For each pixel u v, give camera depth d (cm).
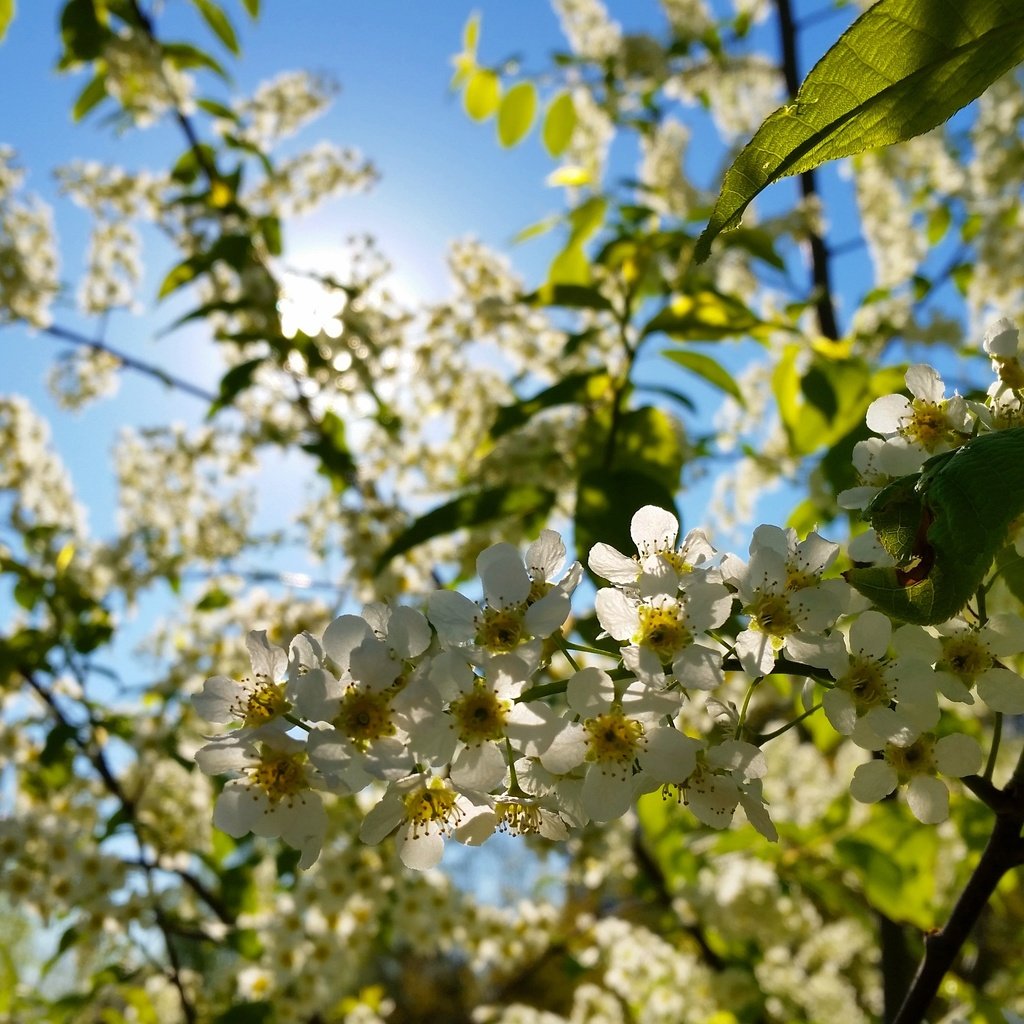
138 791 444
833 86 105
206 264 460
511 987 516
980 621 141
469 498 299
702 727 342
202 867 503
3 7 472
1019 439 112
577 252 376
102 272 564
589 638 218
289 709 138
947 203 593
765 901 433
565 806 133
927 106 107
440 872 511
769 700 400
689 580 131
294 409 496
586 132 568
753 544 140
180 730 465
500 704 126
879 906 327
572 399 316
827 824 397
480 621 131
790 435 357
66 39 492
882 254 603
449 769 130
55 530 512
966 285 548
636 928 502
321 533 521
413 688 121
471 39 497
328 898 435
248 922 453
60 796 486
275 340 445
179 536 563
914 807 141
